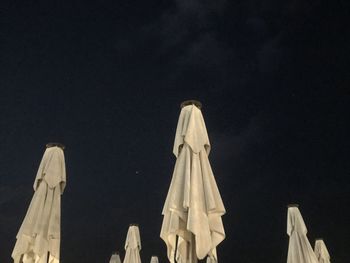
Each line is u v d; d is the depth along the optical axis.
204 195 5.19
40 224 6.99
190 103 6.01
